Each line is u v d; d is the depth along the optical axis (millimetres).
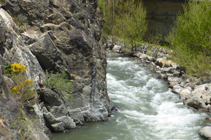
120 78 18094
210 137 9977
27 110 8078
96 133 9953
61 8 10484
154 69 20531
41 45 9383
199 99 13289
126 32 26453
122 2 32469
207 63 16188
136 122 11375
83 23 11578
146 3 30812
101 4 31109
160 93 15695
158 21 29703
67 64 10250
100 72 11961
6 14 9078
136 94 15219
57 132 9422
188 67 17062
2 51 7875
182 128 11047
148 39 30281
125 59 23609
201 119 12031
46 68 9711
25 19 9727
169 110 13109
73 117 10086
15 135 6527
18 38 8898
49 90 9125
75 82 10367
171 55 21641
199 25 16844
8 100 6918
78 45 10523
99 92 11453
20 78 7938
